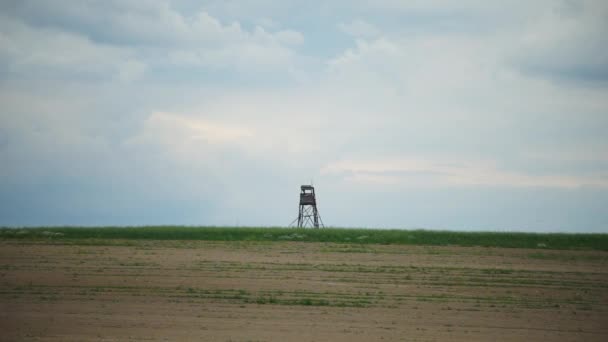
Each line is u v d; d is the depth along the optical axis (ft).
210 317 121.49
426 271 175.22
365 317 123.85
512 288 155.12
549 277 170.09
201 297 138.41
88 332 110.42
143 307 128.67
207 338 107.34
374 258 195.62
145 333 110.11
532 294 148.97
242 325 115.75
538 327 119.75
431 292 148.46
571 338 112.98
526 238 237.25
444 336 111.96
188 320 119.14
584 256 206.59
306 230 252.62
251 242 226.38
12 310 124.77
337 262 186.91
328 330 113.70
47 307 127.54
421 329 116.16
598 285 160.66
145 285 149.59
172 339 106.52
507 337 112.57
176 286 148.97
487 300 141.69
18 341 104.99
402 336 111.14
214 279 157.99
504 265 187.42
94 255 190.70
